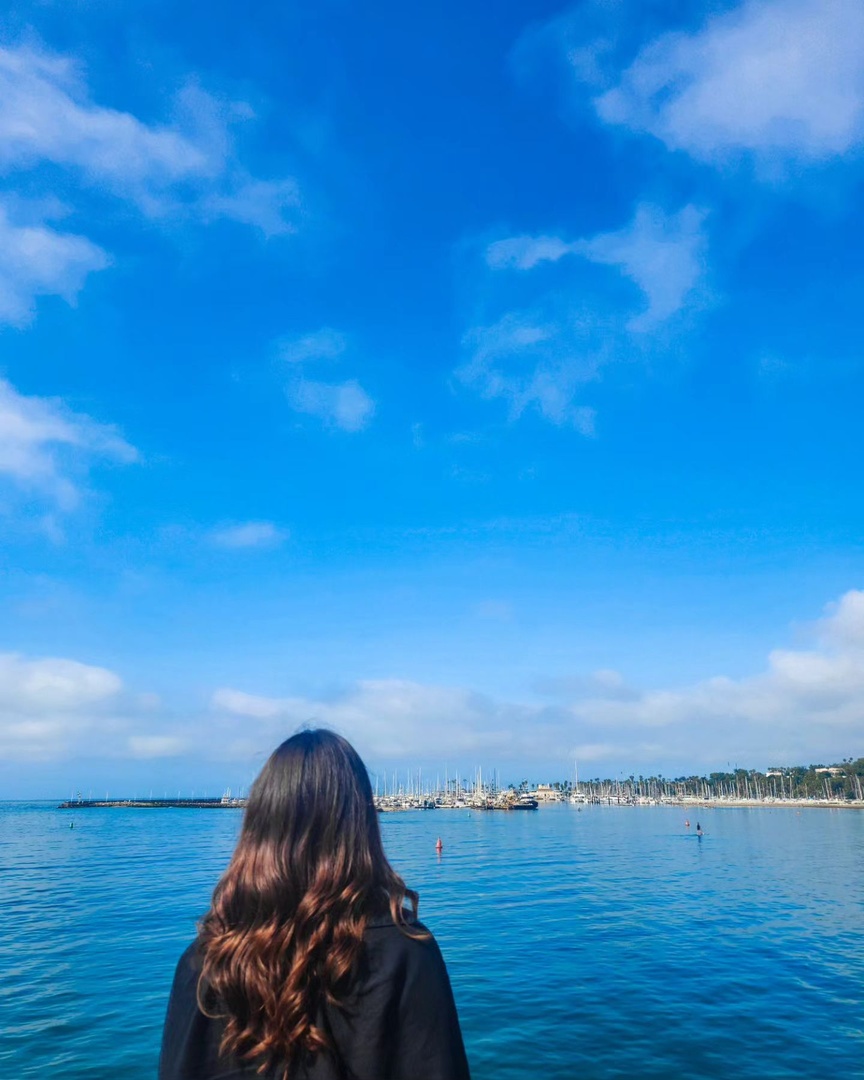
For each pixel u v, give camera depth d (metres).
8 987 21.69
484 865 64.38
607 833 120.75
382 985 1.95
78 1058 16.31
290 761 2.15
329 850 2.04
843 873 57.16
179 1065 2.02
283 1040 1.87
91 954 25.89
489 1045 17.98
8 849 80.00
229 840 93.88
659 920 35.12
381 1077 1.92
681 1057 17.23
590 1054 17.39
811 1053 17.55
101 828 132.75
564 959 26.78
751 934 31.77
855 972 25.02
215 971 2.01
